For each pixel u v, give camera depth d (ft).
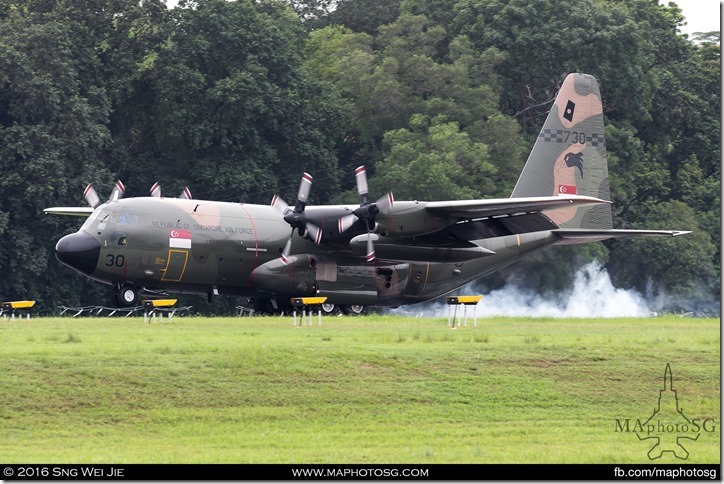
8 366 298.97
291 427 277.44
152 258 460.55
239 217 481.46
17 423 270.67
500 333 402.52
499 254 526.98
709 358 357.20
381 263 500.33
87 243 451.53
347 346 344.90
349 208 475.72
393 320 466.29
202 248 468.75
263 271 480.64
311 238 471.21
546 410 305.94
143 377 298.76
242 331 389.39
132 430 270.46
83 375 296.92
